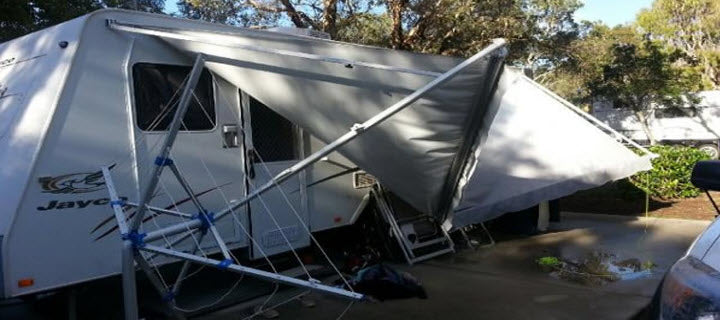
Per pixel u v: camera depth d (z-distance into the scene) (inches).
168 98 193.5
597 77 947.3
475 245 294.0
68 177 167.8
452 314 198.8
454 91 177.3
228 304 206.1
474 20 511.2
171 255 129.7
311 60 184.2
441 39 529.3
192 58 195.9
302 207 233.3
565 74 919.7
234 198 208.7
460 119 187.5
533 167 273.4
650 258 263.9
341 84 184.5
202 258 129.1
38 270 161.2
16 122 174.9
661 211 377.1
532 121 299.1
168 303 149.7
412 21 539.8
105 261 175.0
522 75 319.0
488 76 172.9
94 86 175.6
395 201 264.1
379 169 206.2
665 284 81.5
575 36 696.4
